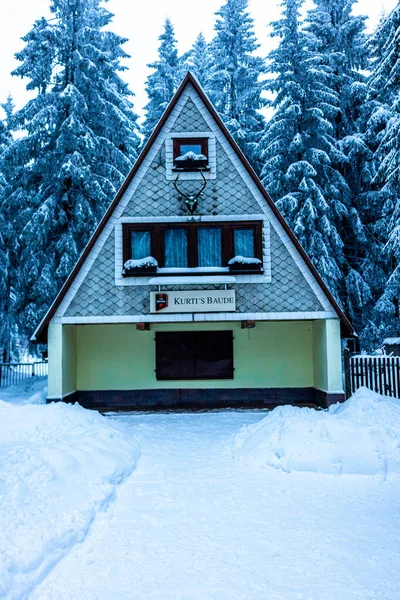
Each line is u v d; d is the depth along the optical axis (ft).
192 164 43.80
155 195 44.06
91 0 79.00
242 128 88.38
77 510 17.79
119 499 20.53
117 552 15.38
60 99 65.21
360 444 24.72
